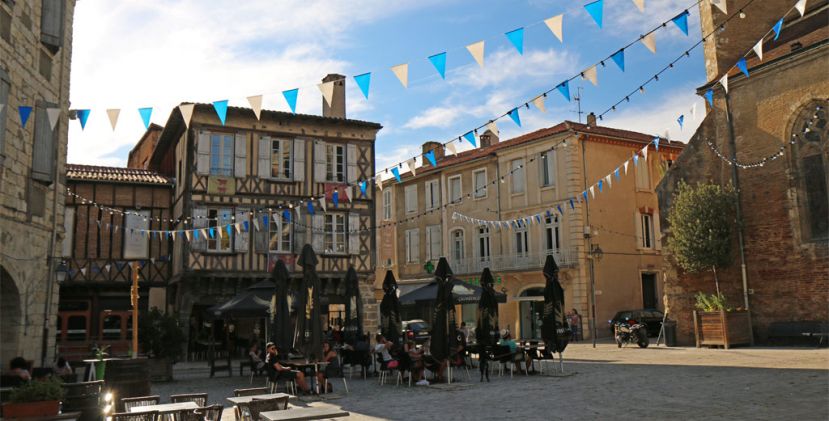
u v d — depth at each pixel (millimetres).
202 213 23234
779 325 17859
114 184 25234
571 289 27047
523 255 29125
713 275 19703
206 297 23094
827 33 17828
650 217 29828
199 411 7164
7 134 11906
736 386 10555
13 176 12273
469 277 31172
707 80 21594
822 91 17438
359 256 25438
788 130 18234
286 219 24453
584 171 27766
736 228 19172
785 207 18156
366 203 25859
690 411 8422
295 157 24922
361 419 8852
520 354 13859
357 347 14945
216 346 25562
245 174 24047
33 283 13383
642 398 9750
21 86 12547
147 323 15148
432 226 34344
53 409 6723
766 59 18938
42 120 13555
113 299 24922
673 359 15945
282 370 11656
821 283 17172
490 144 34312
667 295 20828
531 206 29094
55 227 14484
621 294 27906
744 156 19281
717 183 20031
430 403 10266
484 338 13789
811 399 8930
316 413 6656
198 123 23578
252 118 24406
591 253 24219
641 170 29734
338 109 27344
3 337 12609
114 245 24859
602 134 28375
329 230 25188
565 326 14539
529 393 10977
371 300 25359
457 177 33156
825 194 17391
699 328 18922
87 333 24375
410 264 35531
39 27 13406
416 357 13008
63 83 14969
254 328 25828
